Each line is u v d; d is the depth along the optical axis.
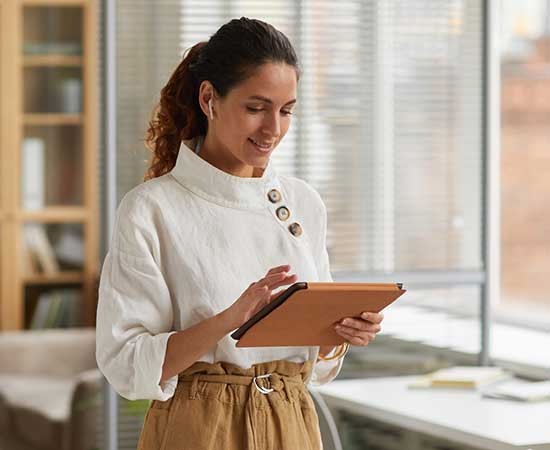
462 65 4.17
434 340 4.17
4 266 6.12
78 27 6.12
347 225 4.11
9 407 5.29
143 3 3.90
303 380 2.29
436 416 3.21
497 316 4.92
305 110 4.04
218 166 2.26
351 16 4.06
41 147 6.14
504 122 4.83
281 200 2.29
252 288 2.04
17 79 6.07
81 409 4.87
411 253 4.16
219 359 2.19
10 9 6.04
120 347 2.14
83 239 6.20
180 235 2.20
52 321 6.18
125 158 3.90
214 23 3.95
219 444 2.15
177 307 2.20
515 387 3.55
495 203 4.89
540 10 4.70
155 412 2.20
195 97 2.28
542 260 4.68
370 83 4.10
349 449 3.77
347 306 2.08
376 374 4.12
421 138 4.16
